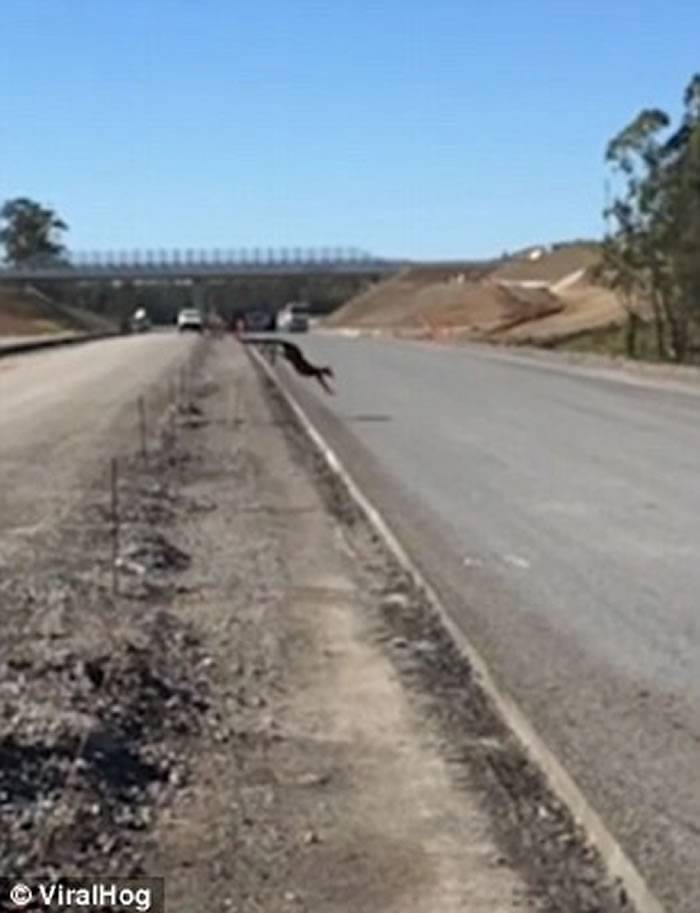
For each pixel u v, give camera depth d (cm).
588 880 782
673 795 906
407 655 1289
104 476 2536
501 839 840
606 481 2464
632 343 7244
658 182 6662
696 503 2191
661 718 1075
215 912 735
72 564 1653
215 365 6906
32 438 3303
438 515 2095
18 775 897
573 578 1620
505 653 1275
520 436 3322
